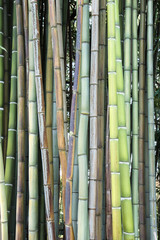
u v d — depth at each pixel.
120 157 1.13
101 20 1.25
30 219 1.16
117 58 1.17
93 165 1.10
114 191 1.08
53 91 1.33
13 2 1.41
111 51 1.11
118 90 1.15
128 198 1.11
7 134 1.46
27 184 1.40
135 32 1.39
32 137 1.18
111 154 1.09
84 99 1.09
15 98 1.36
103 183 1.42
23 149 1.25
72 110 1.07
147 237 1.45
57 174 1.31
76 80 1.08
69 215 1.05
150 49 1.40
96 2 1.11
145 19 1.52
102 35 1.25
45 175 1.13
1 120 1.35
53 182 1.29
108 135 1.26
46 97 1.30
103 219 1.41
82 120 1.08
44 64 1.49
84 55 1.11
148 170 1.49
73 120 1.07
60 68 1.13
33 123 1.18
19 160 1.24
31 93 1.19
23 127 1.26
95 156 1.10
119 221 1.07
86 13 1.13
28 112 1.29
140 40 1.49
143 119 1.46
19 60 1.28
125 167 1.12
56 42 1.12
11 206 1.38
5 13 1.49
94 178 1.10
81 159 1.07
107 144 1.26
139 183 1.43
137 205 1.31
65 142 1.19
